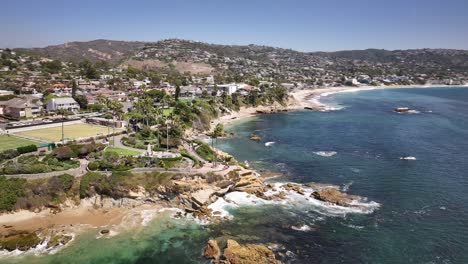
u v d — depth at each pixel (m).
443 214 77.31
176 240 66.62
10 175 79.69
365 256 61.69
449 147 133.38
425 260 60.38
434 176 101.38
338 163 114.19
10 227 70.69
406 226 72.00
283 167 110.50
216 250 61.53
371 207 80.81
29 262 58.94
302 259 60.66
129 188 80.62
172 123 134.25
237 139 151.62
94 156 95.62
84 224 72.50
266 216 76.69
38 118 150.00
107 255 61.19
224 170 90.19
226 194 87.75
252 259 58.81
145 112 150.50
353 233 69.31
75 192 79.88
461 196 87.00
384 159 118.19
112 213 77.75
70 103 167.38
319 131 168.12
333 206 81.44
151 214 77.75
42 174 80.38
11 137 115.88
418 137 151.25
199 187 82.44
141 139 123.50
